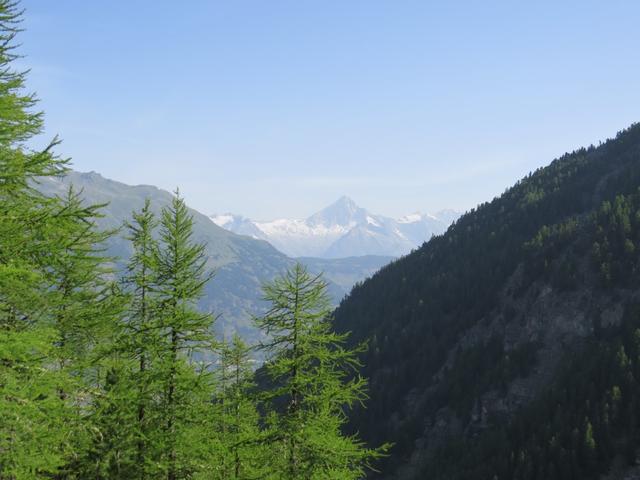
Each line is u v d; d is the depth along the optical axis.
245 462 22.67
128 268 19.42
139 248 19.78
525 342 131.88
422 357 145.62
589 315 128.50
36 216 11.48
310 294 20.23
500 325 142.75
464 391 126.62
